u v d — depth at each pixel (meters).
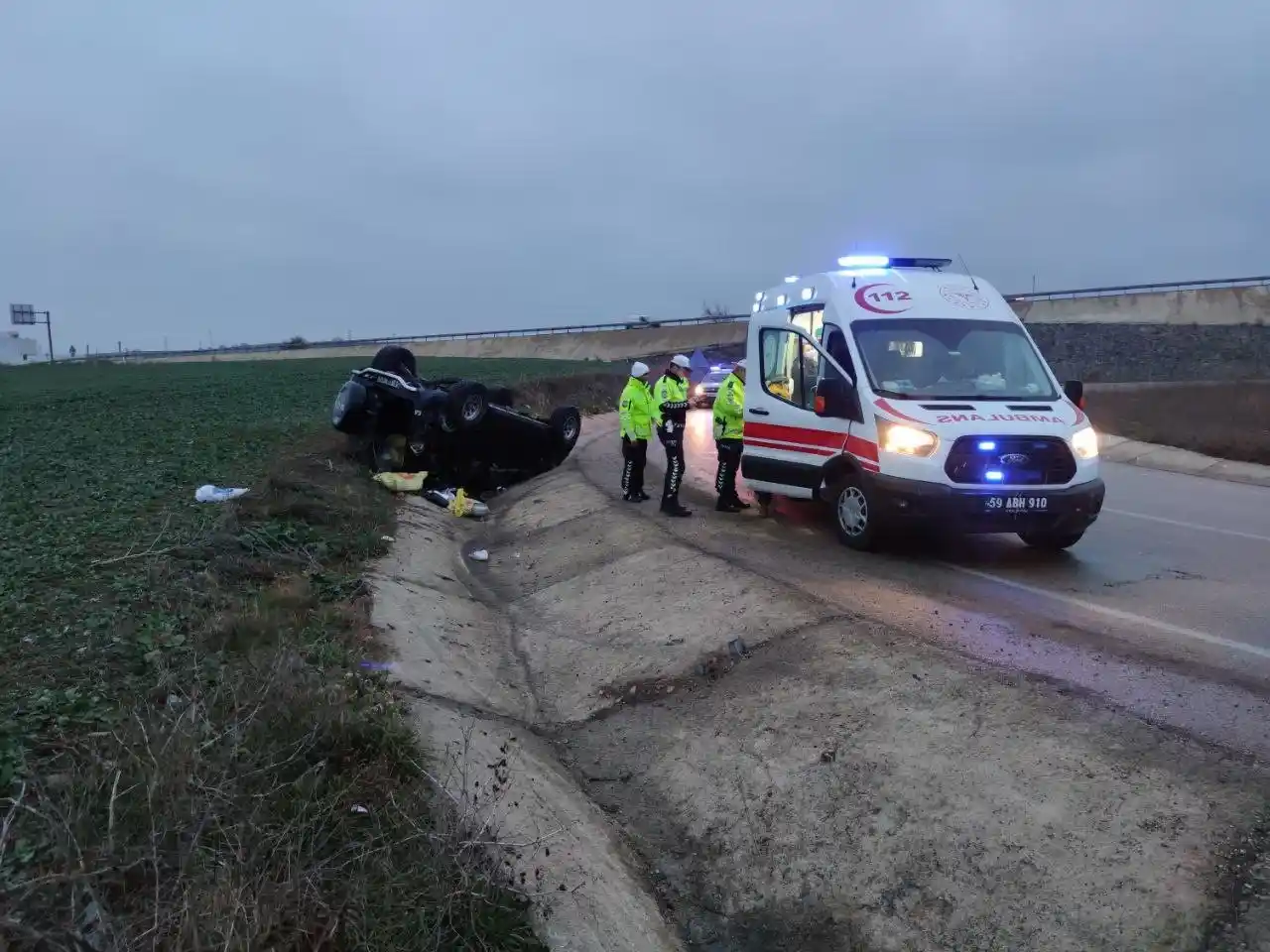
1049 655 5.86
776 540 9.77
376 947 3.35
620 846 4.67
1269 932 3.29
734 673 6.13
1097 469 8.68
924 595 7.46
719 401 11.71
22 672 5.14
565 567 9.70
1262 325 54.16
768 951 3.95
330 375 41.69
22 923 2.97
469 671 6.63
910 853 4.16
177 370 51.69
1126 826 3.93
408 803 4.26
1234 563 8.70
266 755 4.27
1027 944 3.56
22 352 114.12
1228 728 4.68
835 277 9.86
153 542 7.95
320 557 8.41
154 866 3.38
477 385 13.44
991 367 9.17
